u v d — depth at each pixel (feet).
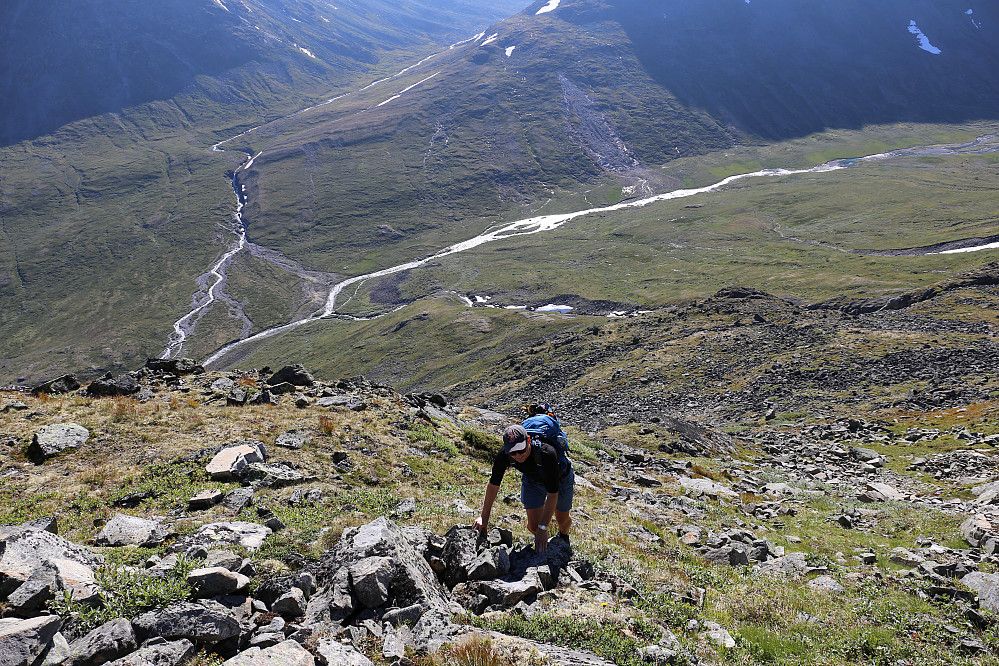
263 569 25.38
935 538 53.67
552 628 22.76
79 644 17.48
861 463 106.83
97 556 24.03
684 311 376.89
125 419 56.03
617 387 250.78
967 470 91.40
